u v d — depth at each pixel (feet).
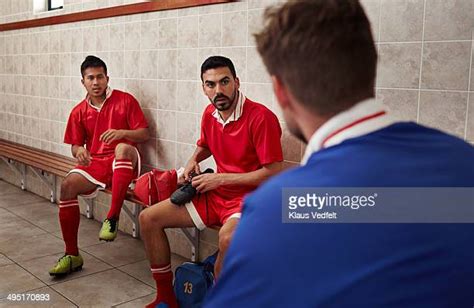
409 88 7.47
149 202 9.46
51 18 14.78
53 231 12.82
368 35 2.41
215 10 10.12
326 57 2.31
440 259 2.11
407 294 2.04
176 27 11.04
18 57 16.84
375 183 2.18
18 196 16.19
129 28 12.29
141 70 12.10
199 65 10.61
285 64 2.42
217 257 8.25
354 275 2.04
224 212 8.43
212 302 2.23
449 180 2.22
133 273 10.36
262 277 2.10
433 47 7.16
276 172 8.14
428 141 2.36
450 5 6.93
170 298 8.63
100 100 11.55
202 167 10.52
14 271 10.22
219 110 8.42
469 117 6.89
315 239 2.10
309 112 2.46
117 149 10.62
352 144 2.29
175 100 11.28
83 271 10.36
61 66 14.70
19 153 15.15
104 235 9.97
